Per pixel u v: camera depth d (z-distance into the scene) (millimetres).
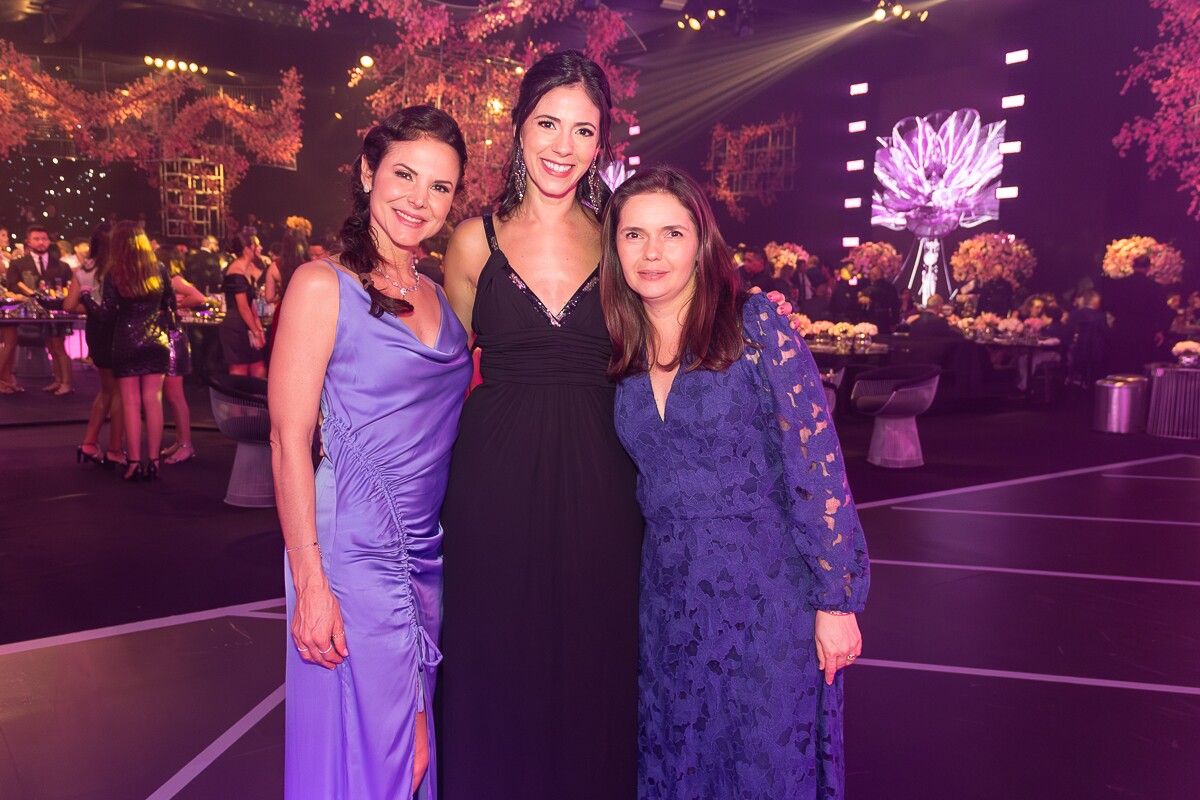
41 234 12852
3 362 10898
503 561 2072
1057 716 3170
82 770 2732
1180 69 12883
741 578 1888
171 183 18844
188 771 2732
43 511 5863
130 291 6613
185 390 11328
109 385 7227
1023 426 10336
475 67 12133
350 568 1907
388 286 1940
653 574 1997
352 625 1909
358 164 1971
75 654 3611
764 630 1884
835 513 1843
